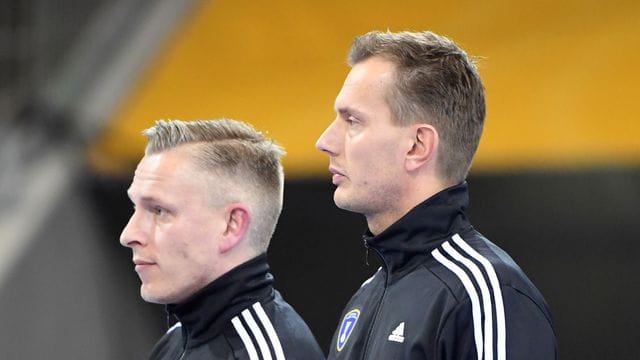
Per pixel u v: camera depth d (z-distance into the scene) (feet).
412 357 18.20
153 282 21.25
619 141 40.22
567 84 42.45
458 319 18.02
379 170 19.36
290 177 44.04
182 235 21.06
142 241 21.27
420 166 19.36
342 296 44.16
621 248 40.19
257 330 20.83
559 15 44.55
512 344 17.69
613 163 40.14
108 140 50.11
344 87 19.88
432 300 18.45
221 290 21.07
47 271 49.11
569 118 41.52
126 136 49.55
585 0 44.47
